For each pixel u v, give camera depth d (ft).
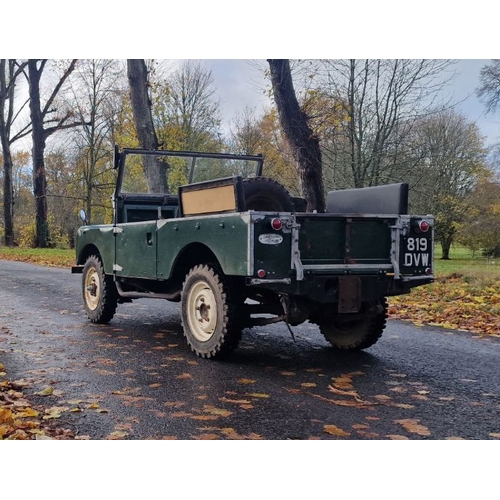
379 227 19.03
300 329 26.45
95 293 27.17
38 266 68.95
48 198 144.56
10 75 133.49
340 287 18.11
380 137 55.98
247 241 16.80
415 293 38.42
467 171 95.81
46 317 28.78
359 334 21.27
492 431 12.93
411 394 15.84
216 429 12.76
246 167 27.68
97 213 138.41
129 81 61.77
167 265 21.01
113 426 12.87
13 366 18.48
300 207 24.17
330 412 14.12
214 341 19.29
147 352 20.93
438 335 25.31
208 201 19.26
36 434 12.18
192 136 105.50
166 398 15.11
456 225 100.37
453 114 86.33
